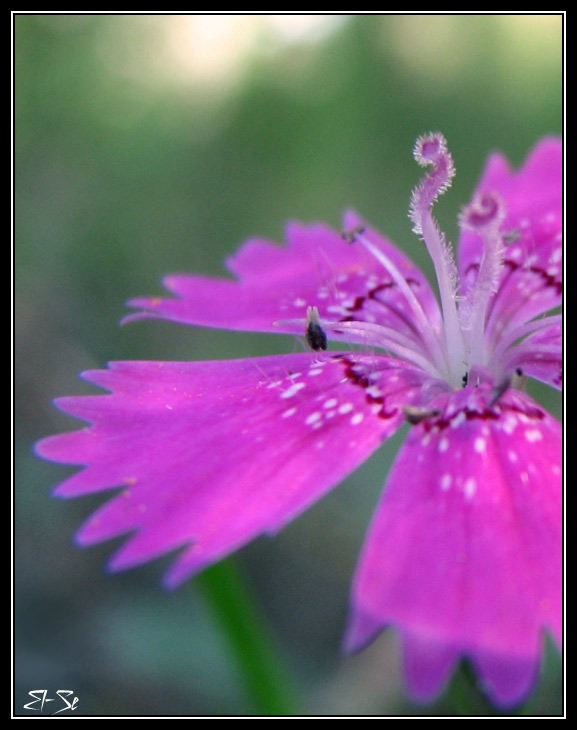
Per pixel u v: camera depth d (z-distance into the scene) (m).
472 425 0.06
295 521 0.08
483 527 0.06
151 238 0.10
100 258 0.10
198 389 0.06
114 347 0.09
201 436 0.06
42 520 0.08
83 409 0.06
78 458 0.06
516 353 0.06
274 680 0.06
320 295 0.07
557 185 0.07
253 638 0.06
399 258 0.07
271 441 0.06
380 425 0.06
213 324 0.07
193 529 0.06
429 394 0.06
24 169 0.11
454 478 0.06
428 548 0.06
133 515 0.06
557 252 0.07
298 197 0.11
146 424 0.06
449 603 0.05
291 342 0.09
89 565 0.08
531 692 0.05
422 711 0.07
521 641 0.05
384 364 0.06
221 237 0.11
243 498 0.06
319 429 0.06
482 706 0.06
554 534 0.06
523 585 0.05
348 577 0.08
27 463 0.08
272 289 0.07
